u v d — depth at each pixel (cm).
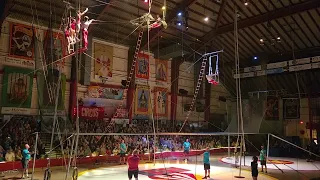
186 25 2611
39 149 1934
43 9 2192
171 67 3362
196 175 1678
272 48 3070
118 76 2872
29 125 2103
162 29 2689
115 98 2814
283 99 3350
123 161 2112
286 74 3191
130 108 2858
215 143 3186
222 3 2625
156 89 3169
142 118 2997
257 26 2778
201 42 3167
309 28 2636
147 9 2531
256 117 2950
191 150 2831
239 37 2992
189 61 3525
